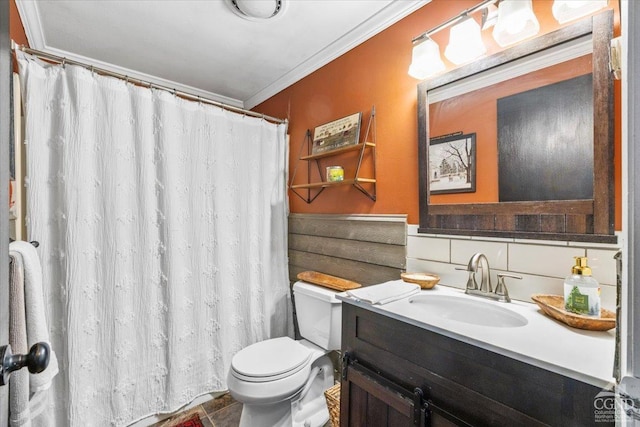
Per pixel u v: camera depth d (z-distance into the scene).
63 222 1.37
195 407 1.76
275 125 2.25
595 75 0.97
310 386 1.61
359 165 1.68
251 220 2.08
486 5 1.18
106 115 1.49
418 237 1.48
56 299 1.37
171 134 1.69
